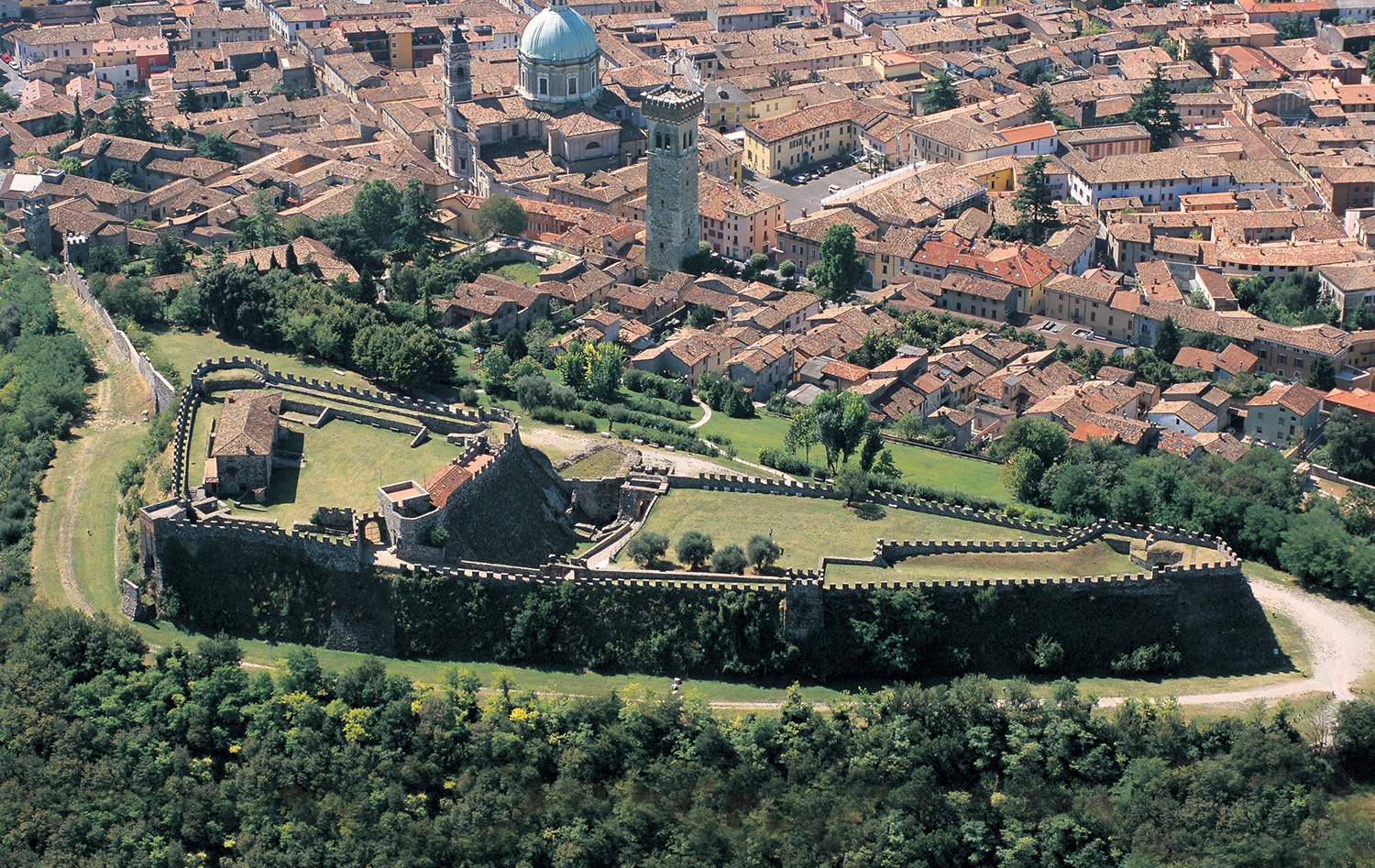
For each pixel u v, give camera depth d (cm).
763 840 19262
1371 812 19775
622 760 19925
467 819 19100
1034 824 19612
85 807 19338
